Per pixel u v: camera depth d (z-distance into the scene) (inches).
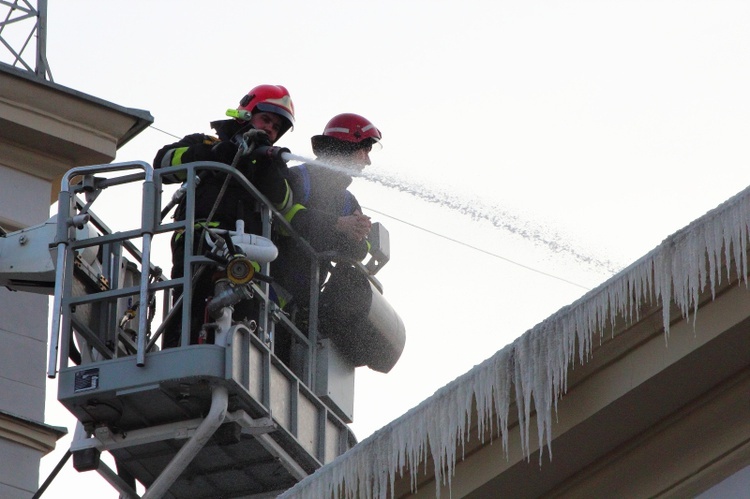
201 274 863.1
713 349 672.4
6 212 1154.0
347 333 944.9
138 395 829.8
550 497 705.0
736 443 677.3
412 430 703.1
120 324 882.8
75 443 876.0
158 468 914.7
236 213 873.5
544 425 685.9
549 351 687.7
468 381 697.6
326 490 712.4
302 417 896.3
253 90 941.8
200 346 822.5
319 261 936.9
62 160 1191.6
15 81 1172.5
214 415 824.9
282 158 879.1
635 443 694.5
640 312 680.4
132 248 913.5
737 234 673.0
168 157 881.5
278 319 885.2
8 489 1061.8
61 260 853.8
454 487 700.7
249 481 919.0
